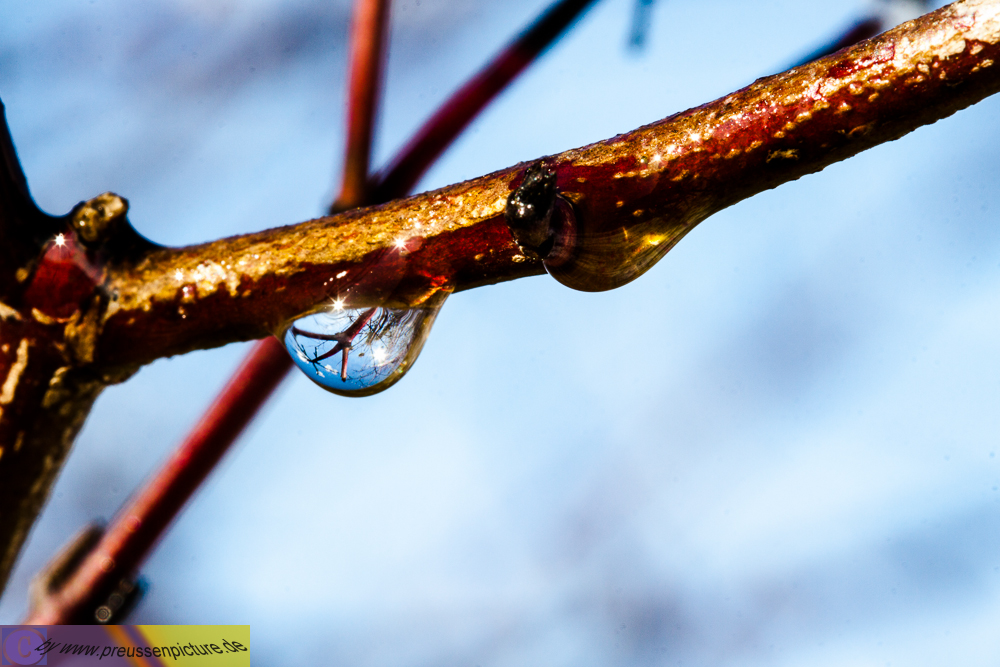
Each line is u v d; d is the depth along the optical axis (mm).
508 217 102
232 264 108
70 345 109
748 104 104
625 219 105
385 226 107
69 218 108
